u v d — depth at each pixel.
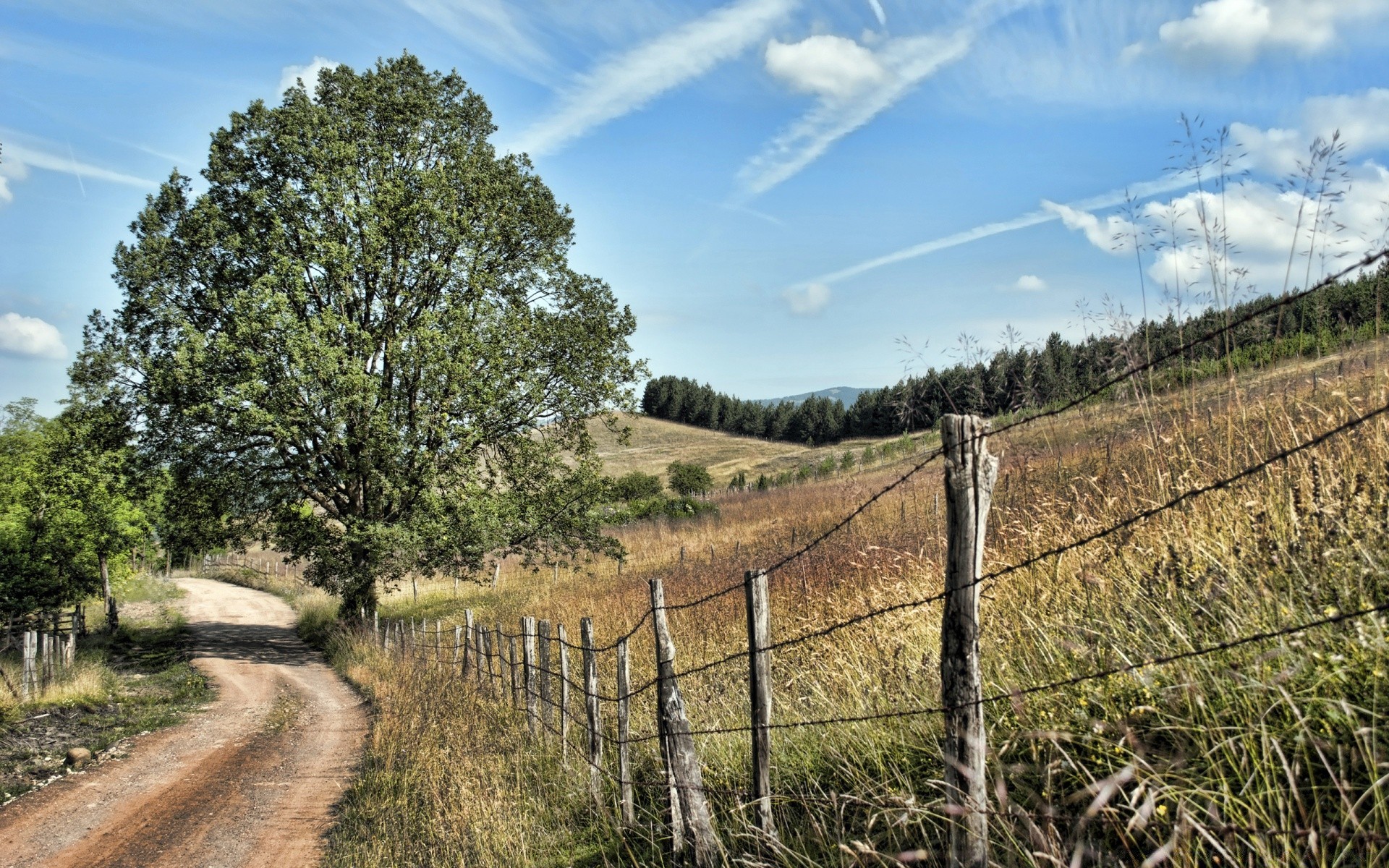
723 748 5.70
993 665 4.30
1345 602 3.07
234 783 10.37
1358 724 2.47
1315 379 5.03
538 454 26.16
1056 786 3.22
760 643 4.19
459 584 35.19
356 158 23.84
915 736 4.22
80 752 11.41
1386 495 3.62
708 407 141.25
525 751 8.01
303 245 23.17
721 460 106.06
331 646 25.33
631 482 53.81
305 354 21.69
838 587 8.62
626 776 5.91
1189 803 2.63
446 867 6.00
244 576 60.38
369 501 24.98
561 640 8.06
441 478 24.41
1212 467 4.84
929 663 4.76
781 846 3.84
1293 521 3.68
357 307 24.56
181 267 23.31
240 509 24.44
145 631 31.69
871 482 25.56
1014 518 6.65
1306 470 4.07
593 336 26.92
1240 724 2.76
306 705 16.28
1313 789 2.49
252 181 23.81
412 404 24.64
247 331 21.33
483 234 25.20
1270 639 3.03
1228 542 3.97
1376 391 4.40
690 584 13.95
